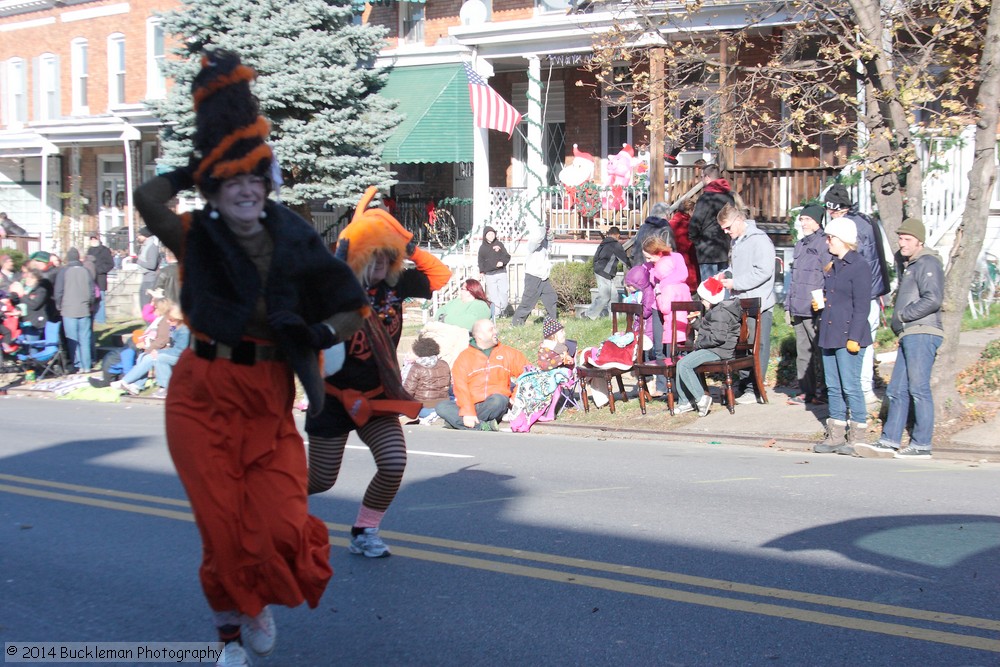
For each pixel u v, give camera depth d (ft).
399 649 15.75
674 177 63.82
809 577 18.57
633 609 17.16
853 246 31.01
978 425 32.37
